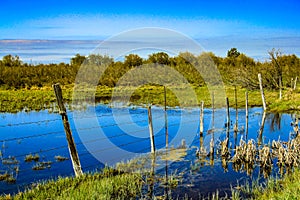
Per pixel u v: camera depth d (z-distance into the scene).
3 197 9.48
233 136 19.33
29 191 9.85
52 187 10.05
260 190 10.84
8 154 15.27
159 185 11.30
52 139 18.16
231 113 27.41
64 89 43.66
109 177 11.42
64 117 11.03
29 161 14.18
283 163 13.61
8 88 46.03
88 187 10.10
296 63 49.66
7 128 21.03
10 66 57.25
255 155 14.69
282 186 10.89
